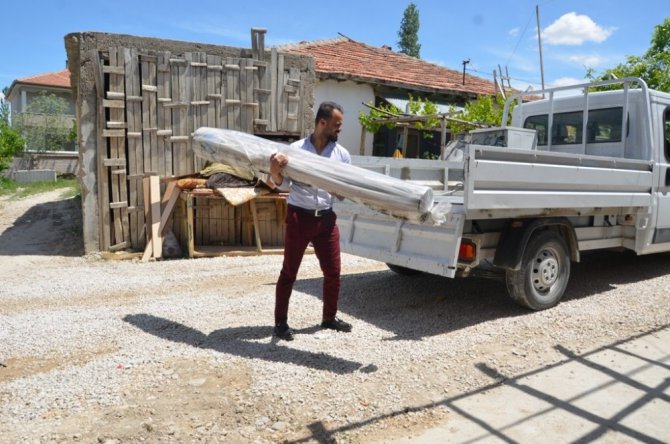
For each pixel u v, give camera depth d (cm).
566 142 721
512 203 470
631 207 599
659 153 639
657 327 494
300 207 420
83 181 828
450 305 562
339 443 299
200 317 510
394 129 1488
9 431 304
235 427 312
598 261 778
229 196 810
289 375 378
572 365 409
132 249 861
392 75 1496
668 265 751
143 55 839
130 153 845
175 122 870
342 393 354
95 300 578
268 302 564
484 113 1231
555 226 546
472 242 479
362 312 537
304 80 968
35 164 2456
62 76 3017
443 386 370
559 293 549
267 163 394
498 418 330
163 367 390
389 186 378
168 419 318
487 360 414
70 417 320
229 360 403
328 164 389
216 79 893
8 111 2775
